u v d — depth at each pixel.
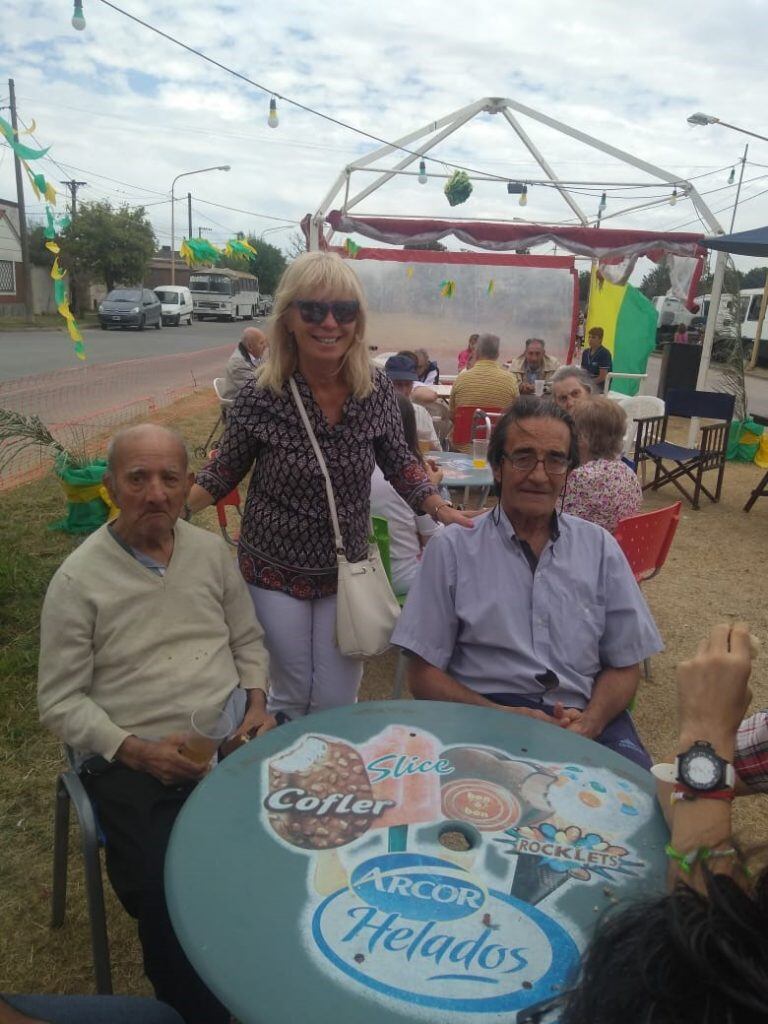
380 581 2.54
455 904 1.31
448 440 7.46
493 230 10.24
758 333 19.83
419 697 2.38
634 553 3.64
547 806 1.59
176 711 2.13
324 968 1.17
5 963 2.25
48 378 15.34
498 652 2.34
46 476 7.25
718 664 1.42
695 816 1.30
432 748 1.79
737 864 0.93
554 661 2.30
